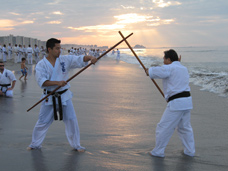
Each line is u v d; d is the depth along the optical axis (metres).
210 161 3.23
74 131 3.51
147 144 3.87
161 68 3.23
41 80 3.24
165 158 3.32
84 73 15.45
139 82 11.25
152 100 7.30
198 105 6.72
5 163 3.08
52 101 3.37
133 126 4.81
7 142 3.89
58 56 3.38
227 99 7.50
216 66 21.77
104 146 3.77
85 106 6.51
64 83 3.22
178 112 3.22
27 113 5.75
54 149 3.60
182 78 3.24
